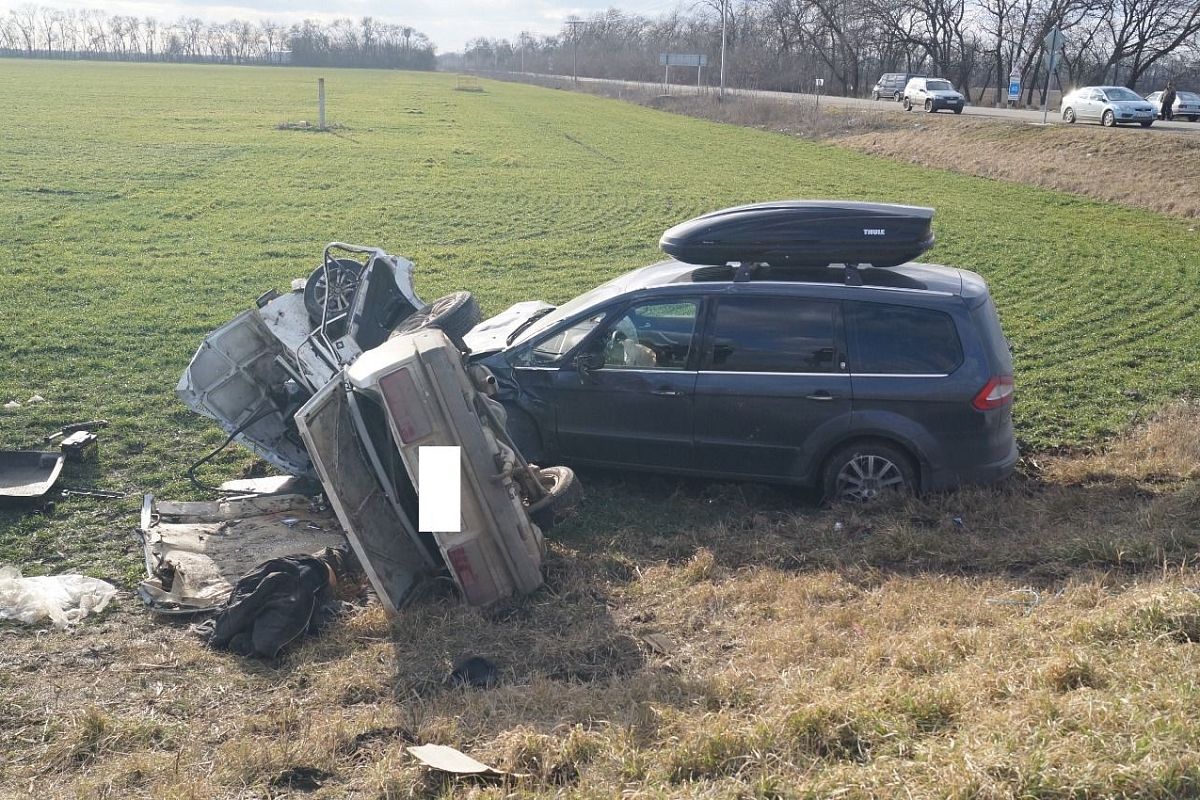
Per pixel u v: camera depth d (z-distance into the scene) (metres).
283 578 6.17
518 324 9.39
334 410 6.55
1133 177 26.44
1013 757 3.88
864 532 7.36
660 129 46.97
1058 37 37.44
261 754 4.76
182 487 8.45
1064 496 7.86
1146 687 4.44
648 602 6.43
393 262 9.39
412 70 172.00
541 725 4.90
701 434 8.02
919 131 38.25
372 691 5.50
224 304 14.31
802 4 91.38
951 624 5.72
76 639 6.12
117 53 169.50
